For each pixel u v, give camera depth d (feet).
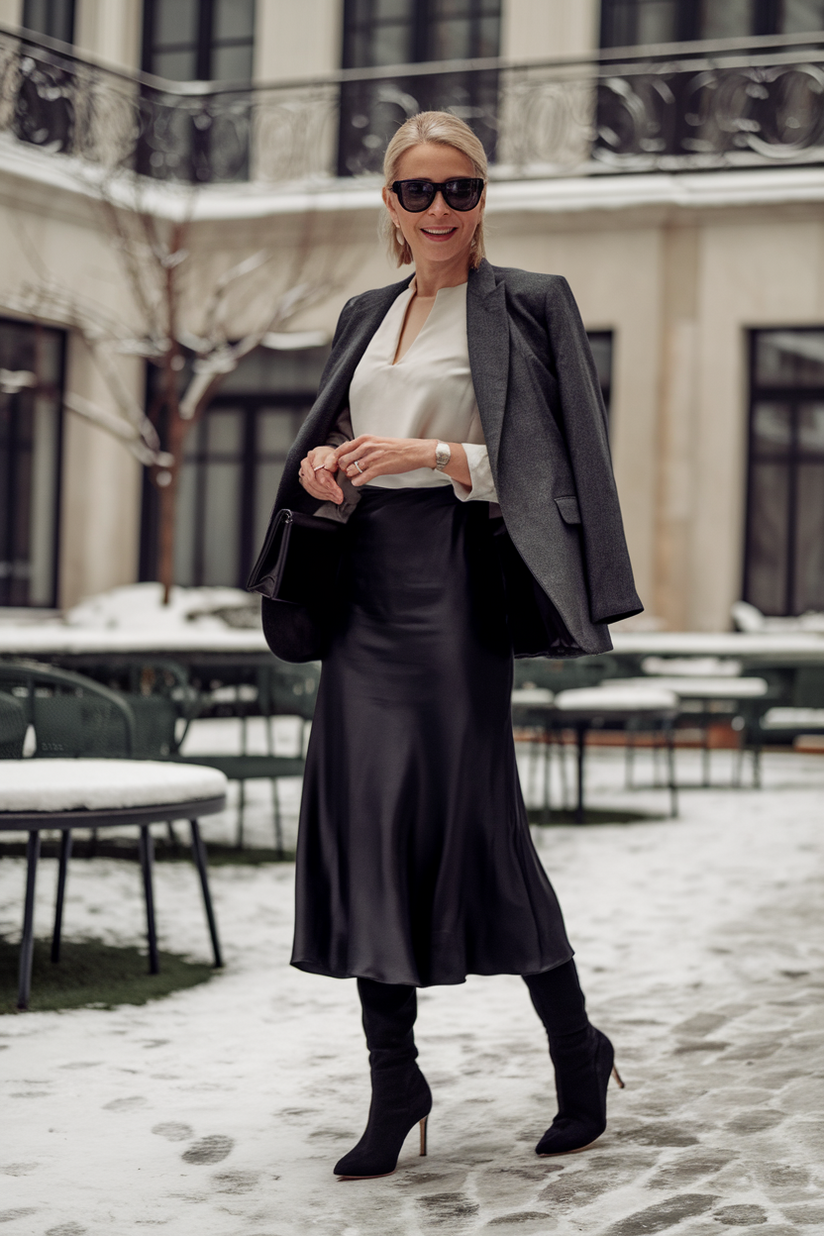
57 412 44.65
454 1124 8.60
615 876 17.93
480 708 7.60
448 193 7.63
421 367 7.71
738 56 42.96
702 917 15.30
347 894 7.50
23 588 44.45
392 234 8.26
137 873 17.62
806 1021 11.00
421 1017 11.26
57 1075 9.48
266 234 45.21
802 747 37.99
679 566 41.73
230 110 47.80
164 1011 11.23
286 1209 7.15
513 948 7.60
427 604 7.60
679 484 41.75
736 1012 11.30
